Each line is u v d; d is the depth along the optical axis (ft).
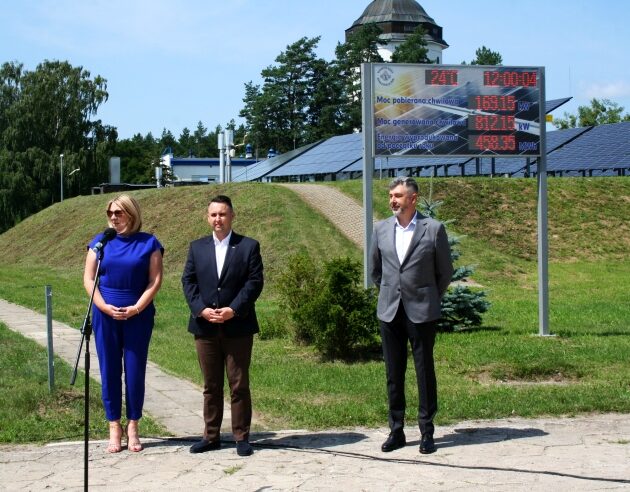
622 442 22.80
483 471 20.07
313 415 26.63
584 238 101.96
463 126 47.73
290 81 292.61
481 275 86.07
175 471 20.57
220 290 22.30
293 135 286.66
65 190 238.27
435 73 47.37
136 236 23.21
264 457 21.77
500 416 26.25
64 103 243.81
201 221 109.50
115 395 22.76
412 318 22.17
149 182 299.79
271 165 165.48
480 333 47.26
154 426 25.57
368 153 46.83
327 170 129.59
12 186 229.45
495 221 102.37
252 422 26.16
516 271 88.63
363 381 32.94
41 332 51.19
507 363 36.45
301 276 45.52
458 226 100.27
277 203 106.32
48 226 141.59
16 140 240.12
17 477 20.12
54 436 24.14
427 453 21.80
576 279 86.53
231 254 22.43
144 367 22.99
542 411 26.68
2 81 249.14
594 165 116.78
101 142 241.96
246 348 22.43
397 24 311.88
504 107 48.03
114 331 22.71
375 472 20.16
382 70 46.88
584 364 36.32
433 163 119.34
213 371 22.54
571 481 19.13
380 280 23.34
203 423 26.37
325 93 290.56
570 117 279.28
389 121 46.98
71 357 40.42
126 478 20.01
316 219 101.50
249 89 310.45
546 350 40.16
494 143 48.01
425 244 22.27
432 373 22.29
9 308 66.69
